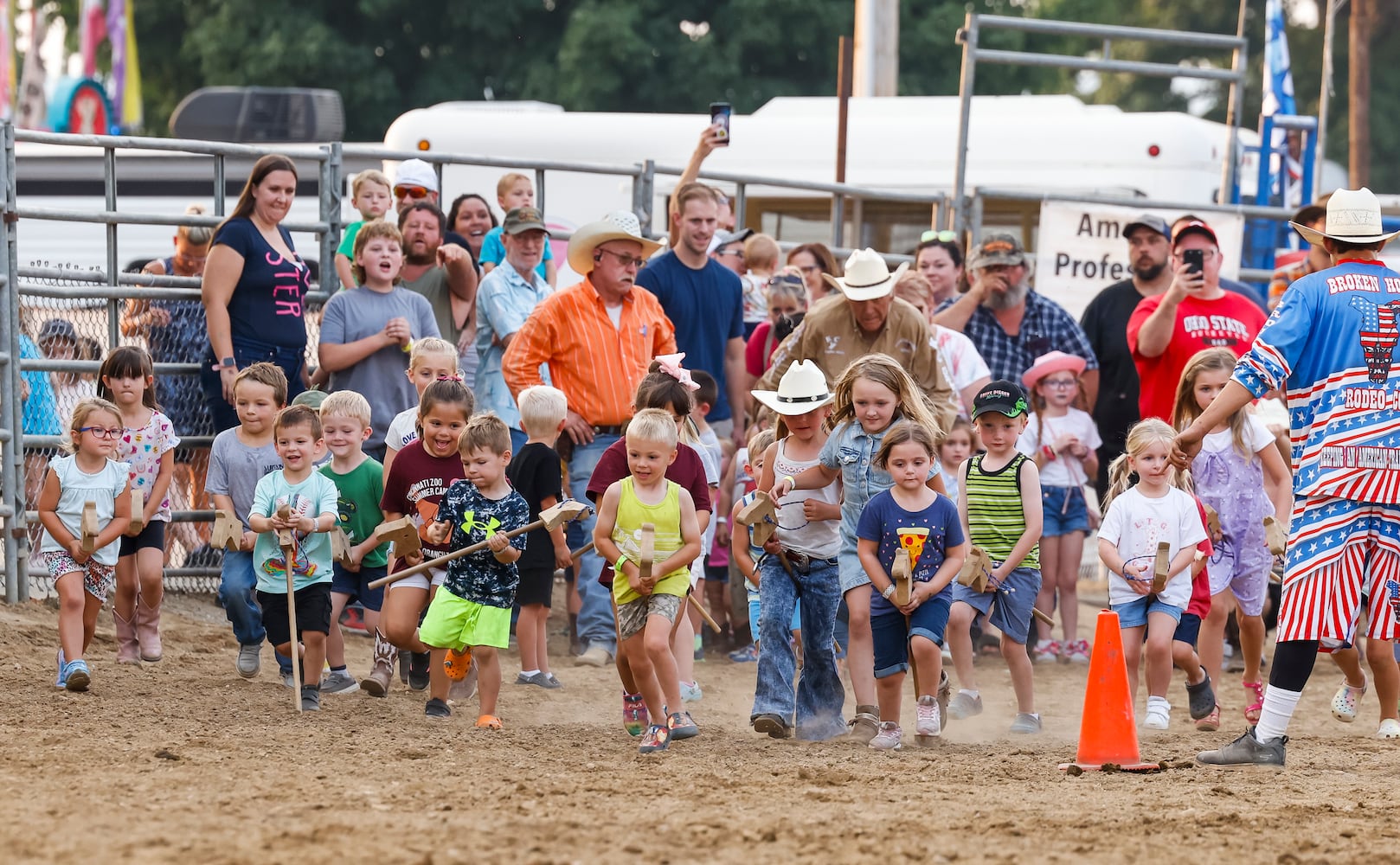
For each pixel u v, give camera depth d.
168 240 35.03
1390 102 84.25
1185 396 17.80
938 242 23.44
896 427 14.66
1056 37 74.00
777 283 22.38
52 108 51.94
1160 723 16.66
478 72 71.00
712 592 22.08
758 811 10.99
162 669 17.31
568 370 19.22
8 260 19.72
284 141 39.12
